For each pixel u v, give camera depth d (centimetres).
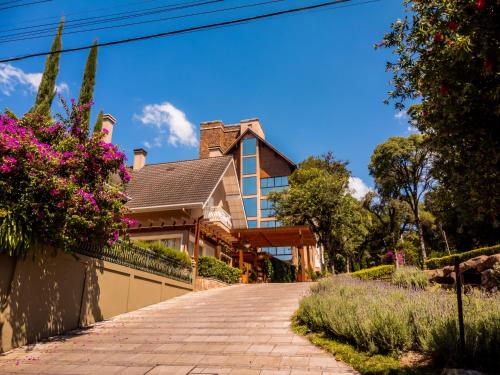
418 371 529
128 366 693
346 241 3812
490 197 435
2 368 725
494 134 421
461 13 407
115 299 1255
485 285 1326
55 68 1875
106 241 1052
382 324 639
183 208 2095
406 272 1585
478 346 522
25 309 910
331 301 876
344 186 3394
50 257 1008
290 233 2484
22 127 970
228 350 748
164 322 1098
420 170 3547
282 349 724
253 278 2766
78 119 1071
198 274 2008
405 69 579
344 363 618
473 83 417
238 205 2823
